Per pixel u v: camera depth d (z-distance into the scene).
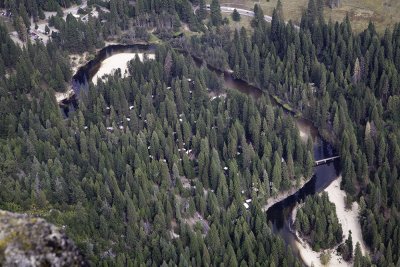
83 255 63.22
